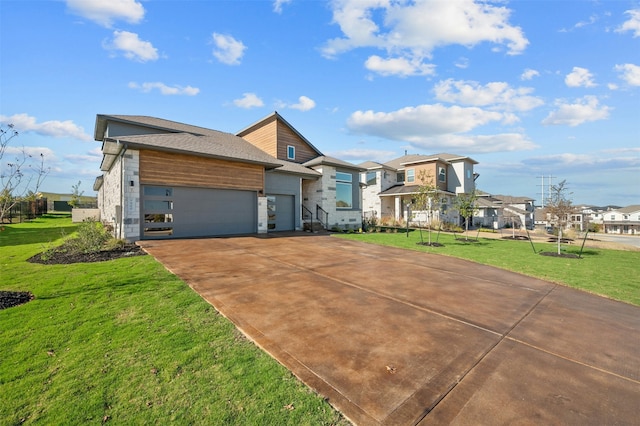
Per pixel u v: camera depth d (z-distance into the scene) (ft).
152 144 34.42
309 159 69.46
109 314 12.96
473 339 11.87
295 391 8.15
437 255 32.78
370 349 10.73
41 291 15.79
